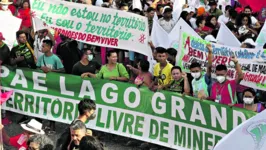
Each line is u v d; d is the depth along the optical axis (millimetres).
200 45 11680
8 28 13188
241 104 10578
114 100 11438
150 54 12617
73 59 12922
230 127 10336
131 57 14945
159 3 18438
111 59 11602
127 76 11680
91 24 12352
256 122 7141
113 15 12250
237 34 15359
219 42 13672
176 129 10914
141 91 11188
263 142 7004
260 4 17781
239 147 7105
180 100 10812
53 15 12438
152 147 11328
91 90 11625
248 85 11531
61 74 11781
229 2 19234
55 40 13555
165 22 15789
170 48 12711
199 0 18734
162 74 11312
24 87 12008
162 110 11016
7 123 12383
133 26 12250
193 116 10703
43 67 11867
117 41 12320
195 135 10727
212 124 10516
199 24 15938
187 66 11844
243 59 11539
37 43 12938
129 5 18750
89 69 11805
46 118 11945
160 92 11000
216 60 11633
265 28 13773
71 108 11805
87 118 8812
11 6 16703
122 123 11406
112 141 11734
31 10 12453
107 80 11469
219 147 7172
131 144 11539
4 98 9641
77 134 8008
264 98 11758
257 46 12938
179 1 17891
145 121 11195
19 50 12078
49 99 11906
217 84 10820
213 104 10469
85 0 17375
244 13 16172
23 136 9289
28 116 12445
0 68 12023
